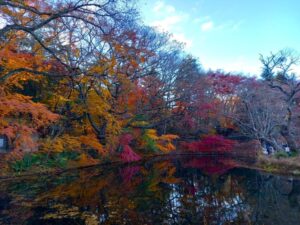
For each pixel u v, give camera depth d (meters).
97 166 18.50
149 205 9.52
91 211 8.52
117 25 13.73
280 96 23.06
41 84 17.34
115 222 7.59
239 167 20.84
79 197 10.25
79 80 15.62
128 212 8.58
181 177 16.33
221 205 9.89
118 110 21.31
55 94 16.66
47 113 13.70
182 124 30.62
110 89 20.44
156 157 26.91
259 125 22.98
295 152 20.80
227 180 15.42
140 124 25.23
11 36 12.49
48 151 15.64
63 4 11.50
